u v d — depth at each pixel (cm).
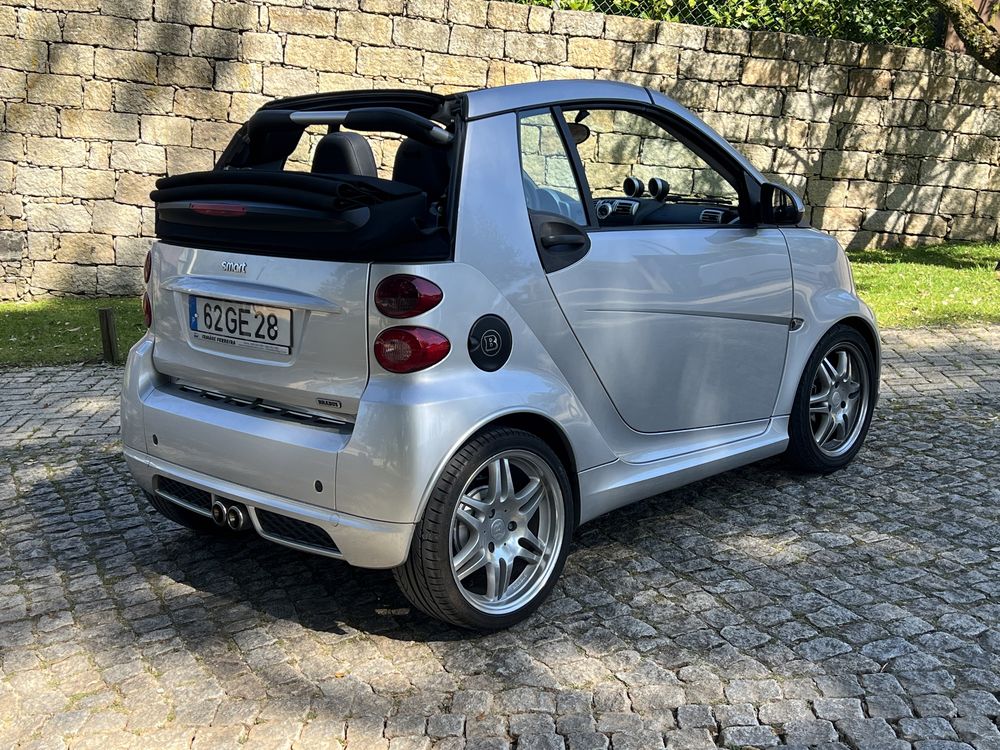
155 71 1017
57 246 1037
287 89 1048
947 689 288
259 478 314
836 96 1206
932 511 429
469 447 303
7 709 287
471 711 283
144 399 356
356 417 296
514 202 325
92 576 379
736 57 1162
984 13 1229
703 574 370
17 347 817
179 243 352
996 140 1273
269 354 318
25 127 1003
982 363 704
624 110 376
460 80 1088
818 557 383
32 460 528
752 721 275
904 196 1262
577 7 1139
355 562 302
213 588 367
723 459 407
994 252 1221
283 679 302
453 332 299
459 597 310
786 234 437
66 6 984
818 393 468
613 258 353
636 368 366
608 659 310
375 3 1045
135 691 295
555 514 339
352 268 295
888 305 889
